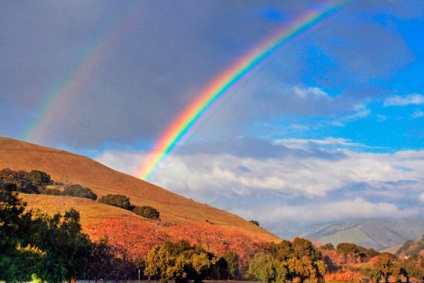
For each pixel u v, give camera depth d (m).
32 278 63.44
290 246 197.38
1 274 49.91
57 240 64.06
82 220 149.75
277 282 139.25
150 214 195.00
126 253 113.62
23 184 193.88
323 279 165.25
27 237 56.31
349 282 183.12
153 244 139.00
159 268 105.00
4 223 52.22
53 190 196.38
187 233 171.88
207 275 132.12
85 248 69.50
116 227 144.75
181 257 112.25
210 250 156.38
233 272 143.88
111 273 86.75
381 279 190.38
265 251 184.38
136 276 108.19
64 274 63.12
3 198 53.31
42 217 67.06
